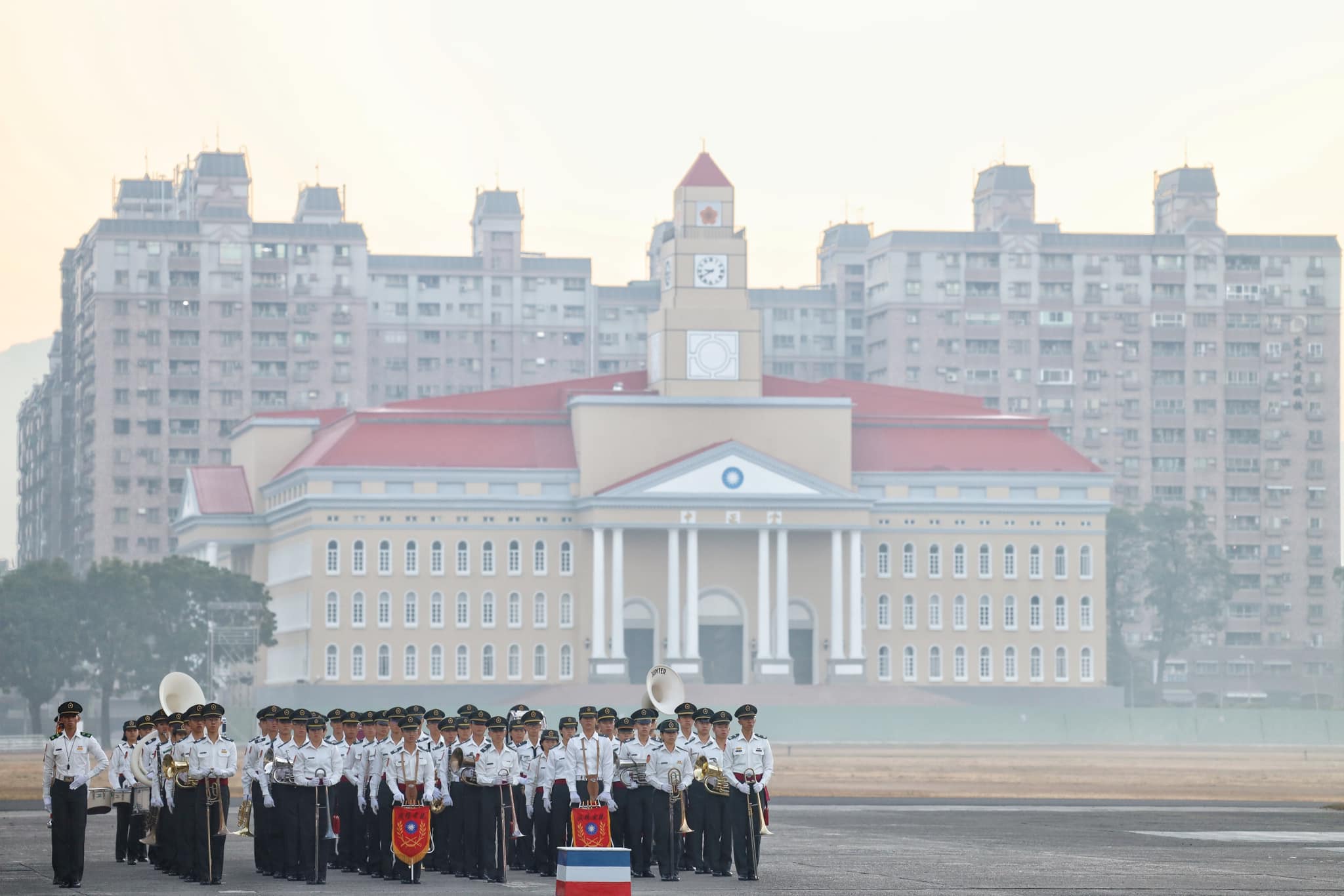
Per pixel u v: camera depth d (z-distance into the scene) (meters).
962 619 198.50
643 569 192.38
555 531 192.62
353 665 188.88
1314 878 47.28
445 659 189.88
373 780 47.56
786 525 190.38
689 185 199.38
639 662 193.50
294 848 46.25
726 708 178.12
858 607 192.62
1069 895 43.12
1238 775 112.25
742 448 189.62
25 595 185.38
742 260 198.88
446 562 190.75
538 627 191.62
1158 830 66.62
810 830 66.56
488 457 193.62
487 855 46.62
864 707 160.25
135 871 49.78
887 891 43.81
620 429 193.25
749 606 193.50
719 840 47.50
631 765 47.12
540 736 48.72
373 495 189.38
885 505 197.75
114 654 186.12
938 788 98.56
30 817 72.38
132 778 51.78
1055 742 159.38
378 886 45.53
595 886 36.19
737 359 197.00
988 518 199.50
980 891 43.78
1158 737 159.38
